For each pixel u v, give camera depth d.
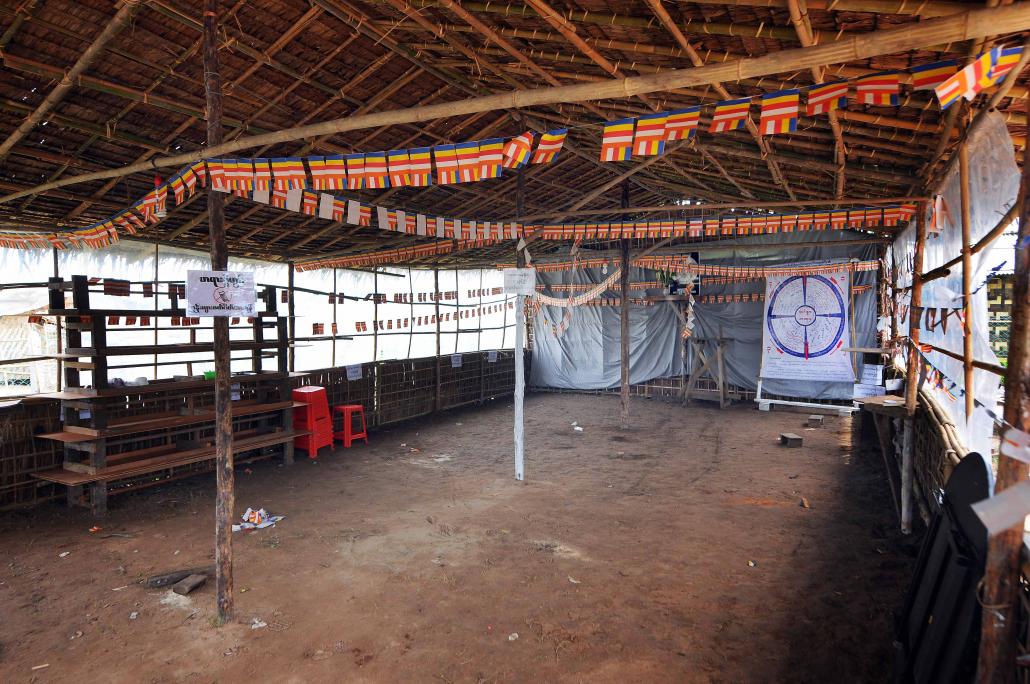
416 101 5.97
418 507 5.88
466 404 12.17
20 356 9.30
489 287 14.88
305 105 5.67
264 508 5.82
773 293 11.35
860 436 8.31
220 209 3.88
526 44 4.30
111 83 4.80
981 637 1.99
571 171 8.44
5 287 5.96
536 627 3.63
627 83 2.78
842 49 2.28
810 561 4.57
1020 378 1.96
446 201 8.59
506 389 13.48
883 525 5.30
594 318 13.44
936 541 2.87
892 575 4.30
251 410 7.00
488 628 3.62
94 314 5.61
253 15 4.48
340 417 9.16
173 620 3.74
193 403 6.69
